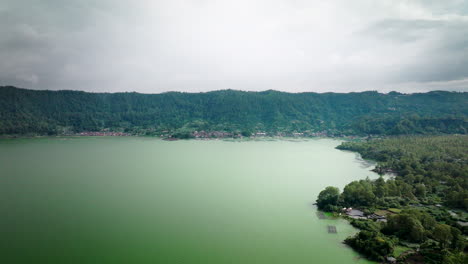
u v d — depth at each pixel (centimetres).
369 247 9738
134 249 10175
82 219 12675
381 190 14800
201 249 10250
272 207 14525
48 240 10719
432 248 9575
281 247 10431
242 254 9925
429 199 15112
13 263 9188
